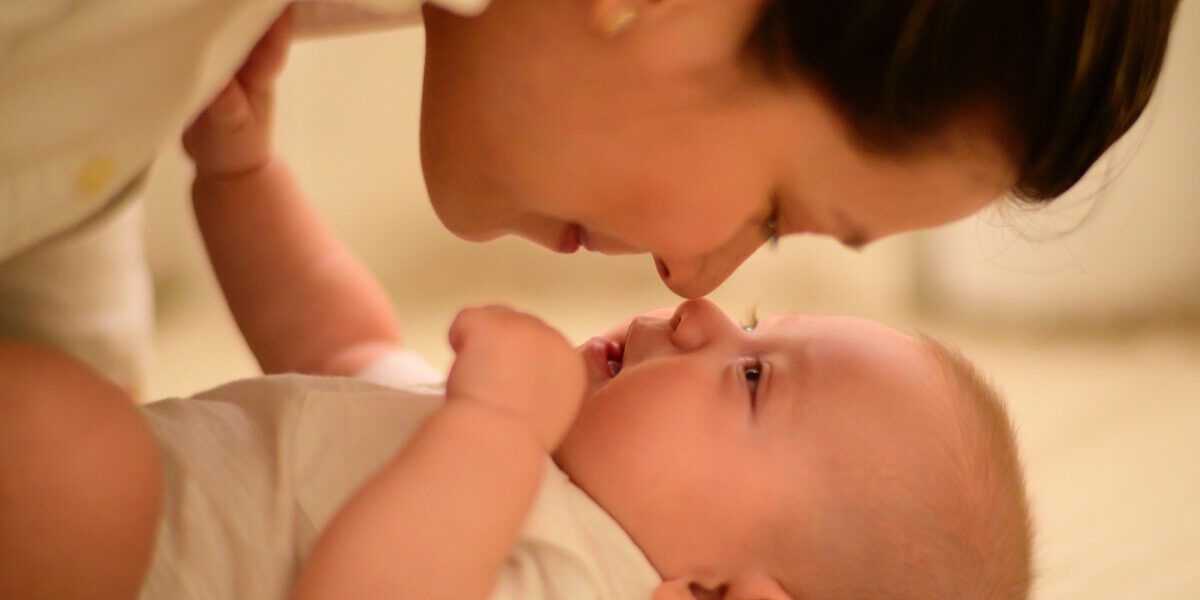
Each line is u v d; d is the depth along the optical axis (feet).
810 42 2.09
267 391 2.49
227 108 2.96
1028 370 6.35
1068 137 2.16
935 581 2.67
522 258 7.16
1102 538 4.37
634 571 2.59
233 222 3.21
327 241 3.36
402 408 2.46
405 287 6.95
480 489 2.18
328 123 6.81
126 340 3.51
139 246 3.67
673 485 2.64
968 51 2.04
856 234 2.43
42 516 1.85
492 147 2.40
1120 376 6.24
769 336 2.89
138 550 1.98
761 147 2.26
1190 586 4.04
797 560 2.64
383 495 2.14
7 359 1.92
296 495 2.30
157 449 2.06
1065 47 2.06
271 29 2.88
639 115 2.25
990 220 3.65
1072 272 7.20
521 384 2.30
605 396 2.72
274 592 2.22
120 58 1.77
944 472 2.72
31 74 1.76
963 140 2.14
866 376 2.78
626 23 2.11
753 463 2.66
